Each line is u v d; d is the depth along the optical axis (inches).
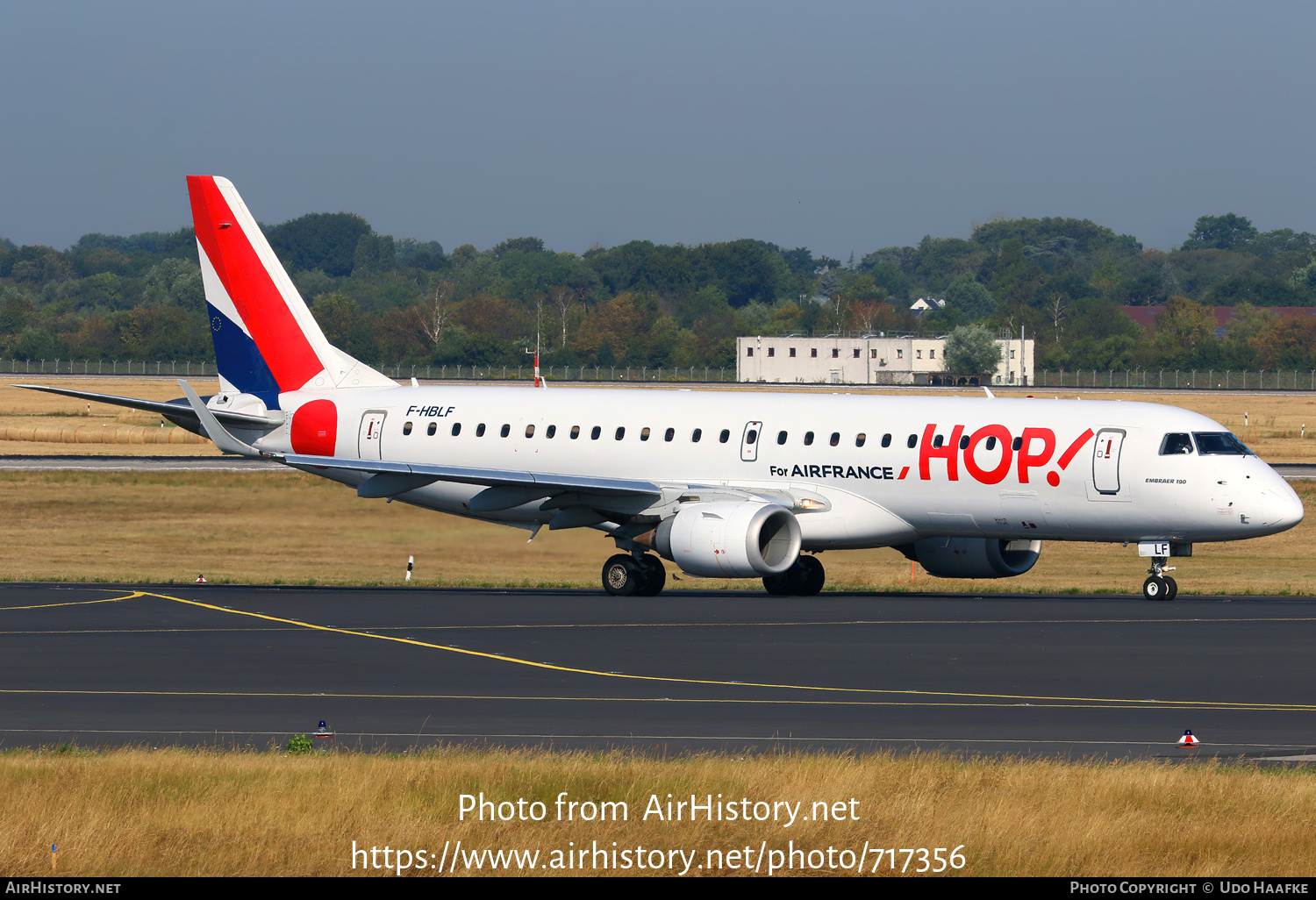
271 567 7509.8
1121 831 2283.5
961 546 6264.8
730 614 5403.5
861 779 2568.9
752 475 6264.8
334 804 2418.8
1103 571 7667.3
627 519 6328.7
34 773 2598.4
